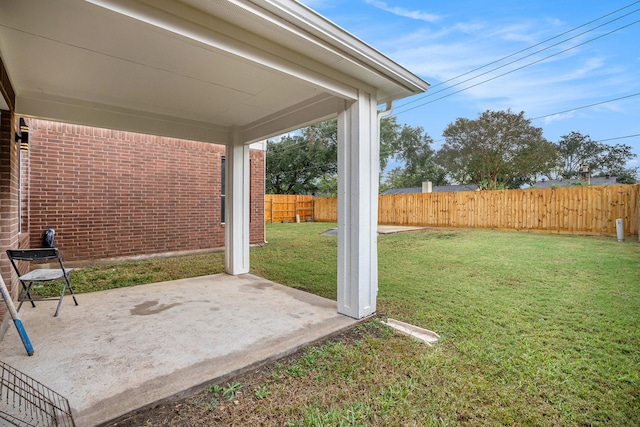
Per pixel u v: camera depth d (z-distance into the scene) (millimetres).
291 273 5668
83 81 3432
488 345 2793
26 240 5195
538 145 17172
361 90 3420
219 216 8203
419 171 26281
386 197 15086
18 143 4258
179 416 1893
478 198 12102
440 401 2033
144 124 4547
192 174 7727
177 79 3383
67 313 3465
